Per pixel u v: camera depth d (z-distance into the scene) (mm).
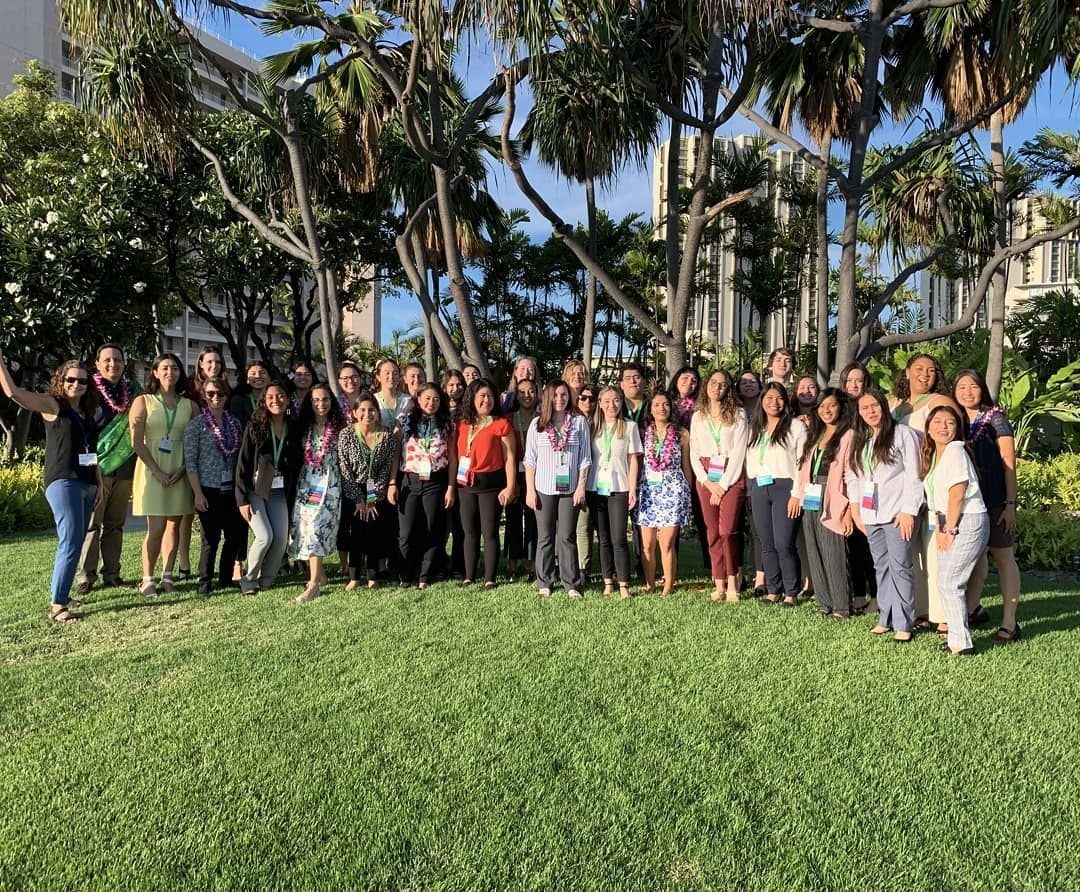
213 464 5855
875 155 10523
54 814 2539
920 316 19750
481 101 7973
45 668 4031
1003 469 4621
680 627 4844
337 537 5992
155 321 16250
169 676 3908
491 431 6047
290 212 13719
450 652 4281
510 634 4660
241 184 13719
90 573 5906
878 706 3494
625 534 5855
